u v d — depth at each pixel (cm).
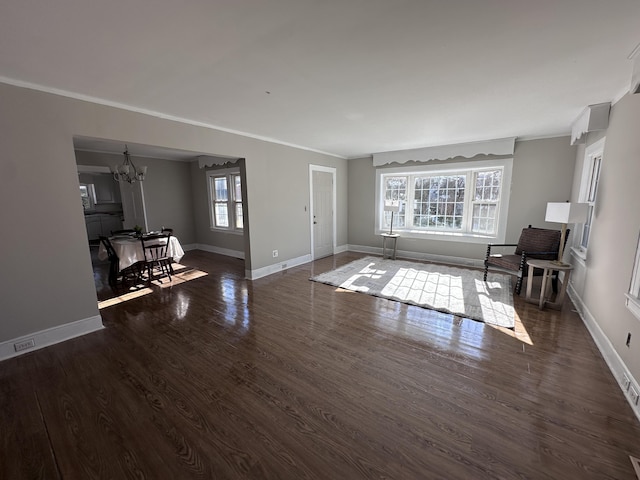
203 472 139
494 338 264
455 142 481
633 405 176
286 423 168
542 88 243
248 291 398
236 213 617
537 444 152
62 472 140
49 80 224
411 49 180
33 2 130
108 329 287
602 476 134
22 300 241
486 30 159
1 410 180
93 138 268
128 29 156
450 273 473
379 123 356
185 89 244
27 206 238
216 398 190
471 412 175
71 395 193
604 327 243
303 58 191
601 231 273
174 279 460
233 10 140
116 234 512
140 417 174
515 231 476
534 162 447
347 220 682
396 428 164
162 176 645
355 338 267
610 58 190
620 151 243
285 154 488
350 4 136
